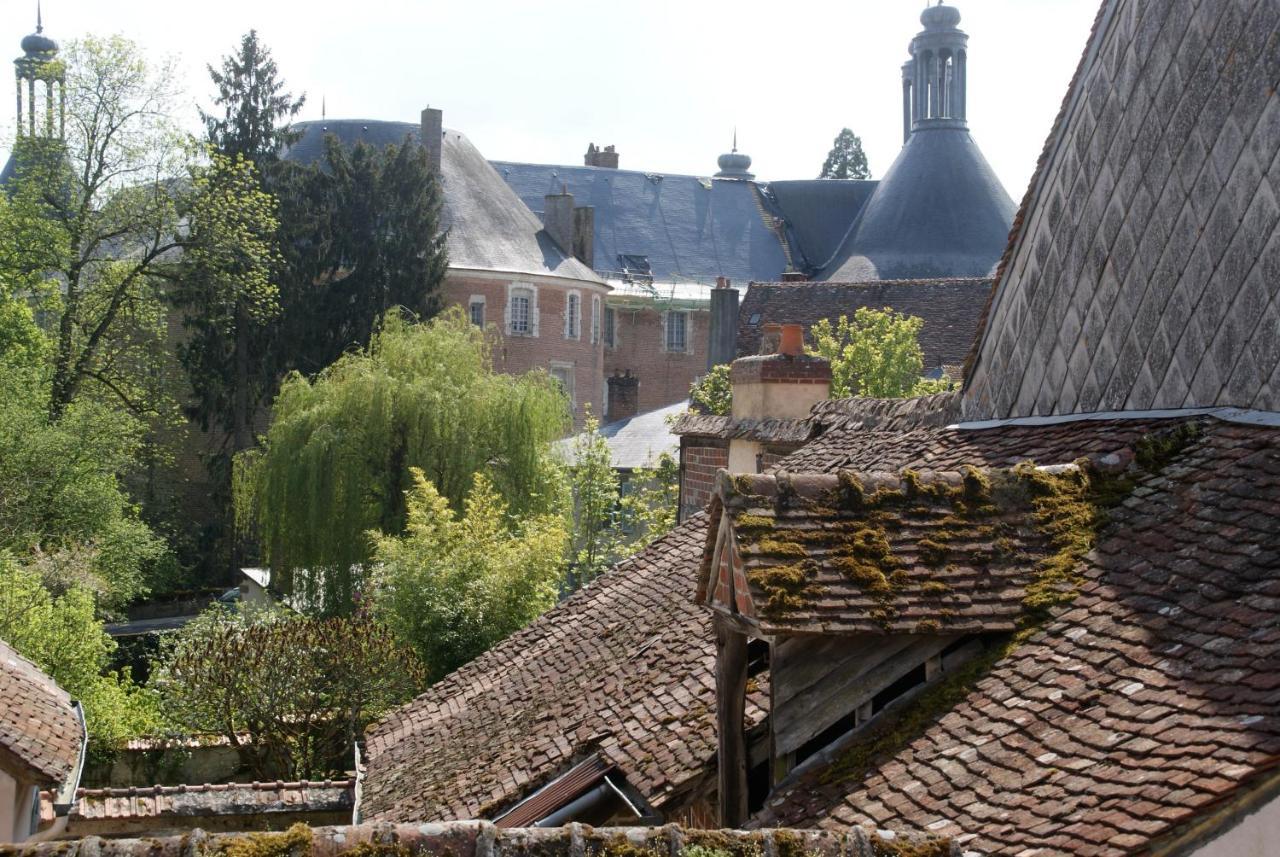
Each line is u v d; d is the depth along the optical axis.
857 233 74.56
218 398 54.28
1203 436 6.79
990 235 70.44
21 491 33.44
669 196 80.12
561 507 35.53
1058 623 5.80
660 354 75.50
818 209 82.06
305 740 23.12
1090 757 4.73
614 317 74.69
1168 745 4.50
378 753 12.41
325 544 33.53
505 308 65.25
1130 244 7.98
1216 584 5.37
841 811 5.34
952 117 72.12
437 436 34.47
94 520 34.47
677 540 13.11
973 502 6.57
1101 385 8.28
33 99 44.38
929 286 46.41
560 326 67.38
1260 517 5.72
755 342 48.88
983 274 68.75
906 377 28.27
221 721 22.95
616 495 36.31
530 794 8.55
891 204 72.12
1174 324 7.53
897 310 46.06
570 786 7.93
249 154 56.25
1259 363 6.81
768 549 6.18
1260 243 6.83
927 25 71.25
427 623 23.83
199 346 54.03
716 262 78.50
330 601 33.28
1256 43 6.93
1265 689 4.51
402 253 56.69
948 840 4.54
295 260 54.78
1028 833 4.48
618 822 7.91
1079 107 8.66
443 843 4.50
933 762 5.32
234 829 19.03
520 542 25.25
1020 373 9.35
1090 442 7.47
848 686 6.06
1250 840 4.07
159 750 24.27
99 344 47.22
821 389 14.37
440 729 11.91
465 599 23.91
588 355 69.38
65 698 18.16
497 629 23.89
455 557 24.47
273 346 54.84
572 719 9.39
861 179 85.56
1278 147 6.71
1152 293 7.75
